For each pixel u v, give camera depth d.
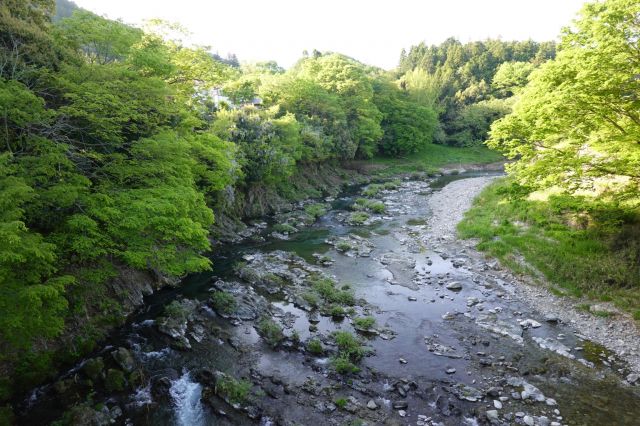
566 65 16.62
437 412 11.95
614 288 18.31
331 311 17.89
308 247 27.17
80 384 12.52
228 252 25.45
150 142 14.98
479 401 12.39
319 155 46.81
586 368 14.08
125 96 15.23
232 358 14.40
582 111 16.58
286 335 15.92
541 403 12.30
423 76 79.44
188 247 19.53
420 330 16.72
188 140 20.64
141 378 12.93
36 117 12.24
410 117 68.00
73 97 13.48
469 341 15.91
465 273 22.70
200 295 19.06
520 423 11.46
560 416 11.73
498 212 30.02
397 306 18.86
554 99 16.36
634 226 20.06
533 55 104.31
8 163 11.31
